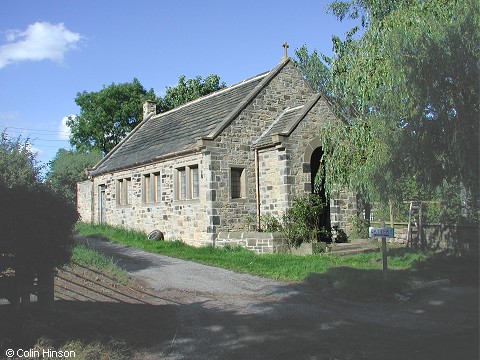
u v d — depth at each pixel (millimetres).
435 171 10617
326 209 18953
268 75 19312
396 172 11297
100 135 42812
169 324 7633
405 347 6625
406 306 9312
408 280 11156
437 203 17453
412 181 13945
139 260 14414
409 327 7773
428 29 10289
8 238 6070
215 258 14352
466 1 9844
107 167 24719
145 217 21172
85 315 7391
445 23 10102
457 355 6207
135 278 11445
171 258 14820
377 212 20359
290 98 19797
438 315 8594
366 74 12594
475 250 15484
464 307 9203
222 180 17188
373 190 11953
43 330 6281
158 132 23875
